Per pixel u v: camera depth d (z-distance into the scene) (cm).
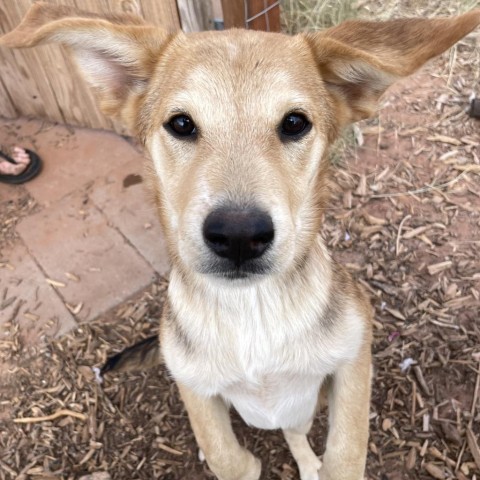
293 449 39
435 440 39
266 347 30
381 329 45
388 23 28
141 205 56
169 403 43
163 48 29
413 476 38
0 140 66
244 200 23
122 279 51
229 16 49
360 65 27
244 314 30
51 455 41
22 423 43
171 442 41
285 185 26
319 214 30
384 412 41
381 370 43
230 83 26
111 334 47
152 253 52
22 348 47
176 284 31
